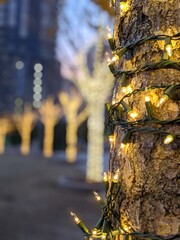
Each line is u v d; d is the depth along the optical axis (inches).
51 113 1283.2
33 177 650.2
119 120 58.2
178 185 52.5
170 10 55.6
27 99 2445.9
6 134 1610.5
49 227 307.1
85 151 1317.7
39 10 2190.0
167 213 52.5
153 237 52.6
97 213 371.6
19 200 433.7
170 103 53.8
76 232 295.6
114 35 63.7
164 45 55.0
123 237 55.5
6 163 904.3
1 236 274.1
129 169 55.9
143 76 56.1
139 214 54.1
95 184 514.6
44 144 1352.1
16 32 2495.1
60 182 552.7
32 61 2301.9
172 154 53.0
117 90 60.6
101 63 506.0
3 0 301.0
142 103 55.7
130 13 59.5
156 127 53.9
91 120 530.3
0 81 2484.0
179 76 53.9
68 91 1221.7
